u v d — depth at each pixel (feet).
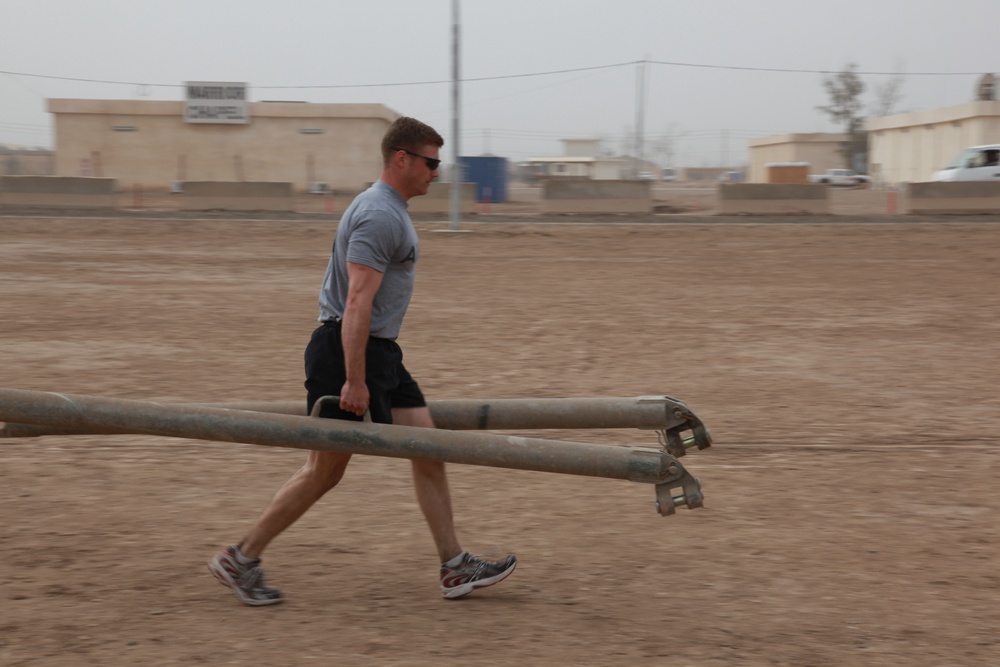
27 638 12.75
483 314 41.27
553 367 30.86
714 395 27.27
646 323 39.22
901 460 21.22
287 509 13.70
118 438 22.25
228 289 48.39
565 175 280.10
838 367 31.12
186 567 15.25
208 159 166.81
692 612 13.78
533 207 123.44
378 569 15.26
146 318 39.70
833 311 42.42
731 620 13.52
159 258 61.67
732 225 83.30
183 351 33.12
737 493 19.02
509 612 13.75
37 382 28.30
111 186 100.42
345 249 13.09
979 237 73.00
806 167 202.08
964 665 12.26
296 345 34.37
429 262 60.44
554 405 13.94
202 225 82.84
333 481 13.73
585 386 28.27
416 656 12.37
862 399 26.81
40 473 19.72
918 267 58.08
